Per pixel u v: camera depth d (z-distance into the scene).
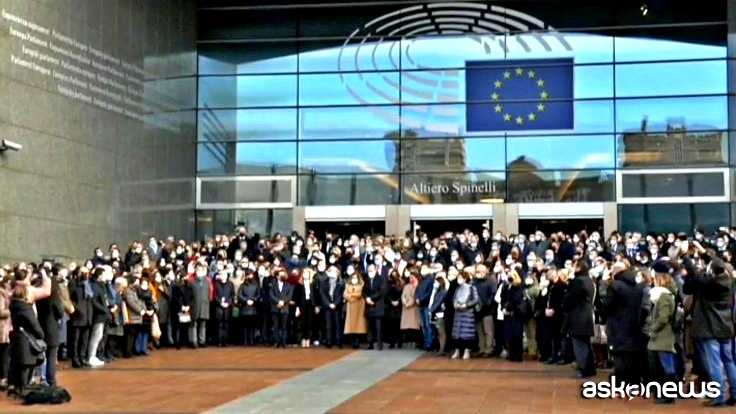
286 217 35.34
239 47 36.28
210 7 36.50
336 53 35.84
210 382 17.58
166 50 34.03
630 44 34.62
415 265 24.19
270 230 35.38
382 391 16.05
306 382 17.38
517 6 35.16
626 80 34.50
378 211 34.94
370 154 35.25
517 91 34.91
